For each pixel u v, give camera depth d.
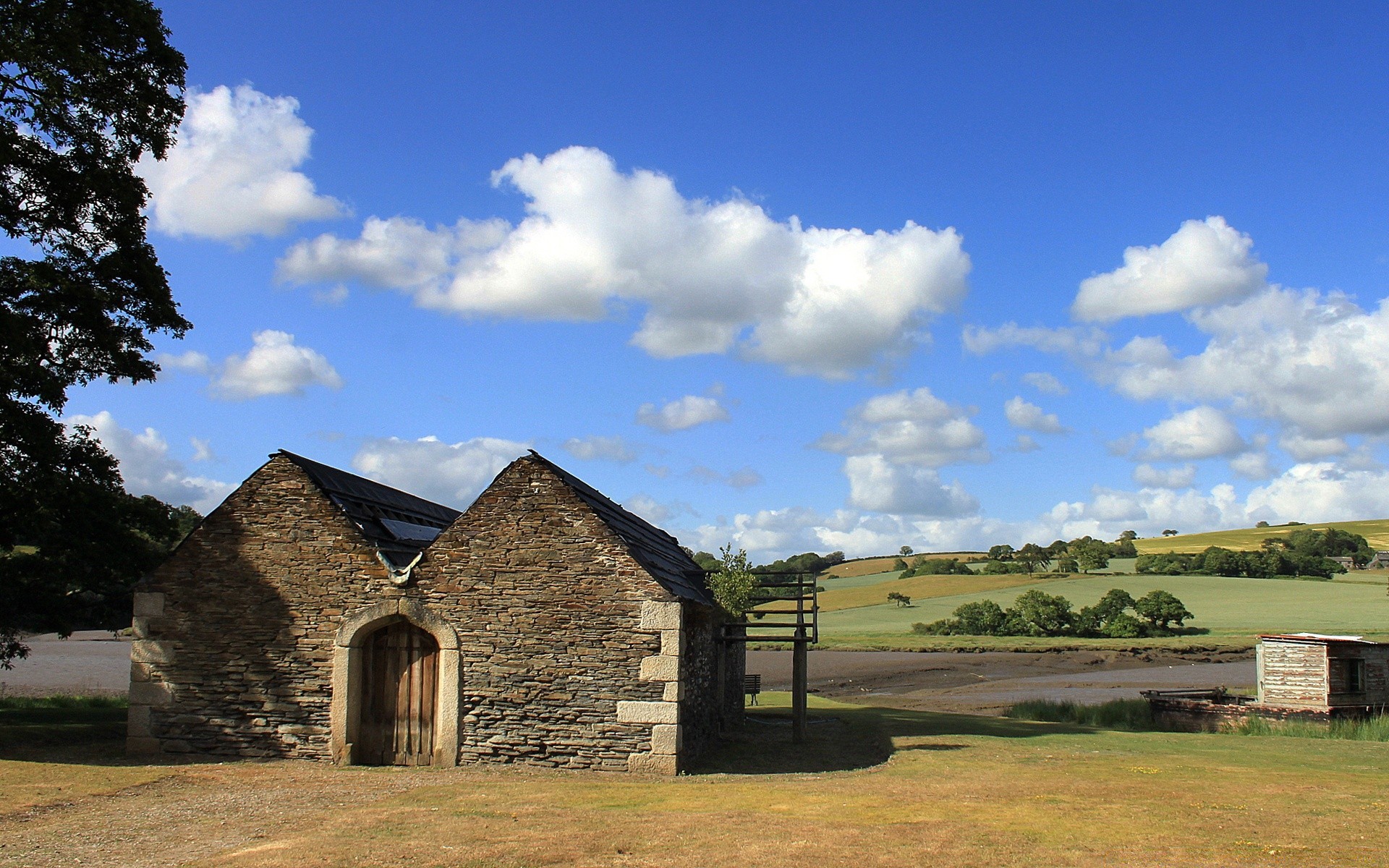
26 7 16.84
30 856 9.91
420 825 11.09
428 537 19.55
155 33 18.72
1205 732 24.12
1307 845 9.90
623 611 15.78
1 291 17.52
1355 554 121.88
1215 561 109.19
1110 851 9.68
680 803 12.45
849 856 9.53
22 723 19.03
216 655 16.55
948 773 15.01
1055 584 102.94
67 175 17.81
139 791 13.43
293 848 10.05
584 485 18.78
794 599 21.02
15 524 18.23
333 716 16.17
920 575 126.50
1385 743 19.80
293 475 16.89
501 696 15.94
